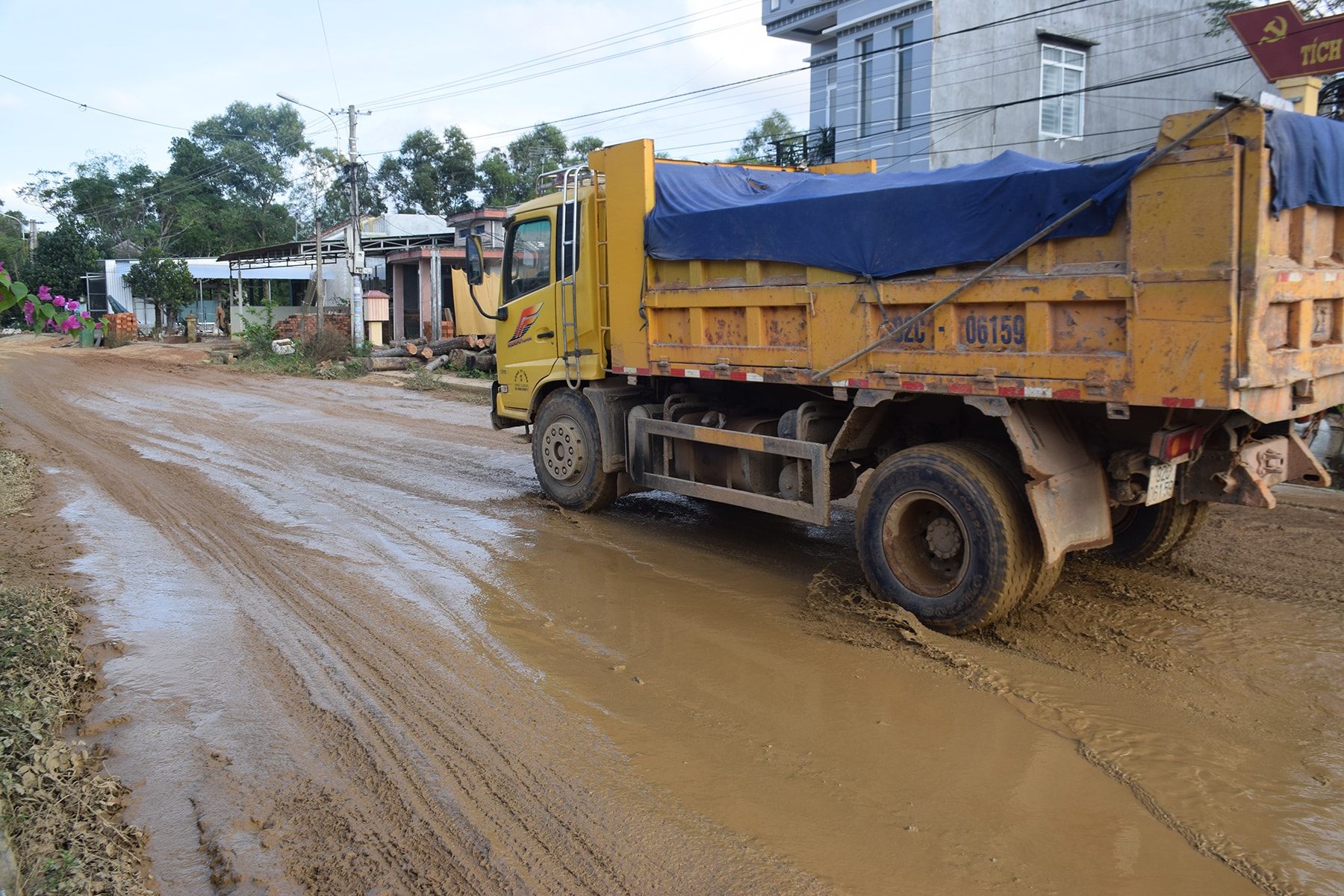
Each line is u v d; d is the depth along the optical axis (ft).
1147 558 20.86
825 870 10.55
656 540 24.71
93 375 78.59
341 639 17.70
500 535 25.35
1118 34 71.67
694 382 24.56
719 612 19.11
